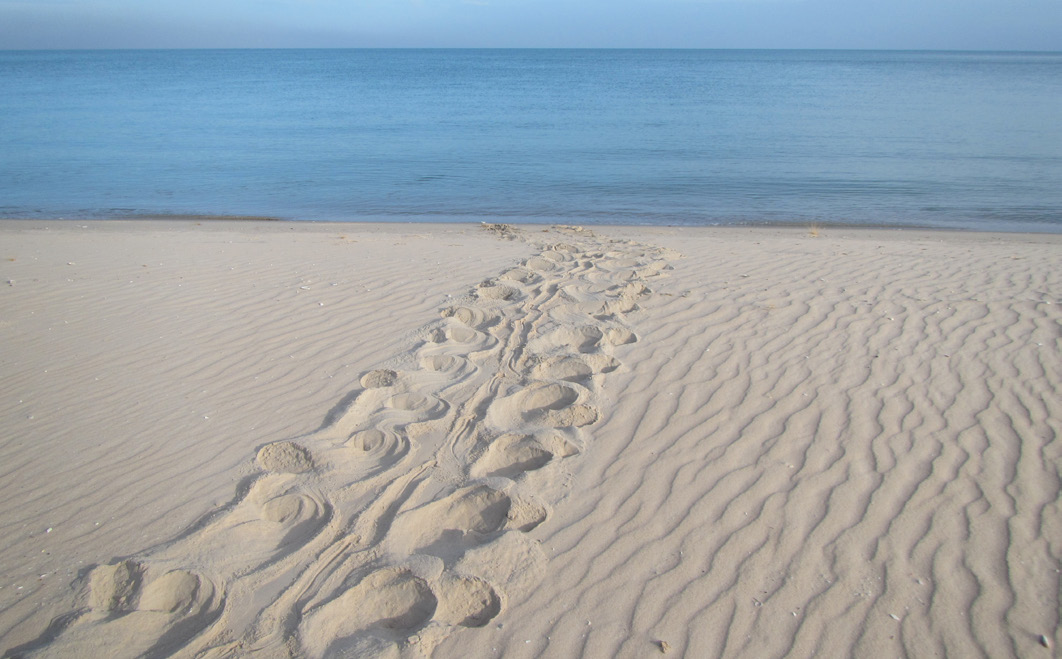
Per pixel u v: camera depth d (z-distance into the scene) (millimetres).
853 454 3691
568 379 4676
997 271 7105
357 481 3461
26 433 3838
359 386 4484
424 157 18875
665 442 3855
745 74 66688
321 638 2521
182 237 8961
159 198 14070
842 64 98312
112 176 16125
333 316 5711
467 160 18453
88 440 3787
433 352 4996
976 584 2791
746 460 3672
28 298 5859
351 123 26391
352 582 2785
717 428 3984
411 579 2803
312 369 4730
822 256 8023
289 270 7008
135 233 9531
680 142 21125
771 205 13484
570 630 2592
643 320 5699
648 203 13781
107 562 2861
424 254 7961
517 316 5715
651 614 2674
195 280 6539
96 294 6039
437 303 6070
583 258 7852
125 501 3277
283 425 3986
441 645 2510
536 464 3744
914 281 6719
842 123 24984
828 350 4984
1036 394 4246
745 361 4836
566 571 2898
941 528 3113
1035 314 5602
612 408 4223
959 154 18234
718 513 3258
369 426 4004
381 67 89438
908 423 3977
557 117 28344
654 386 4496
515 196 14430
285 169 17141
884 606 2697
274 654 2443
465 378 4609
